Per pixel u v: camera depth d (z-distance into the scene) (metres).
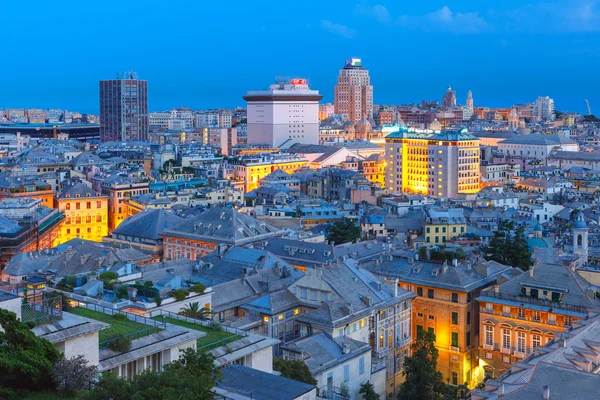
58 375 102.19
